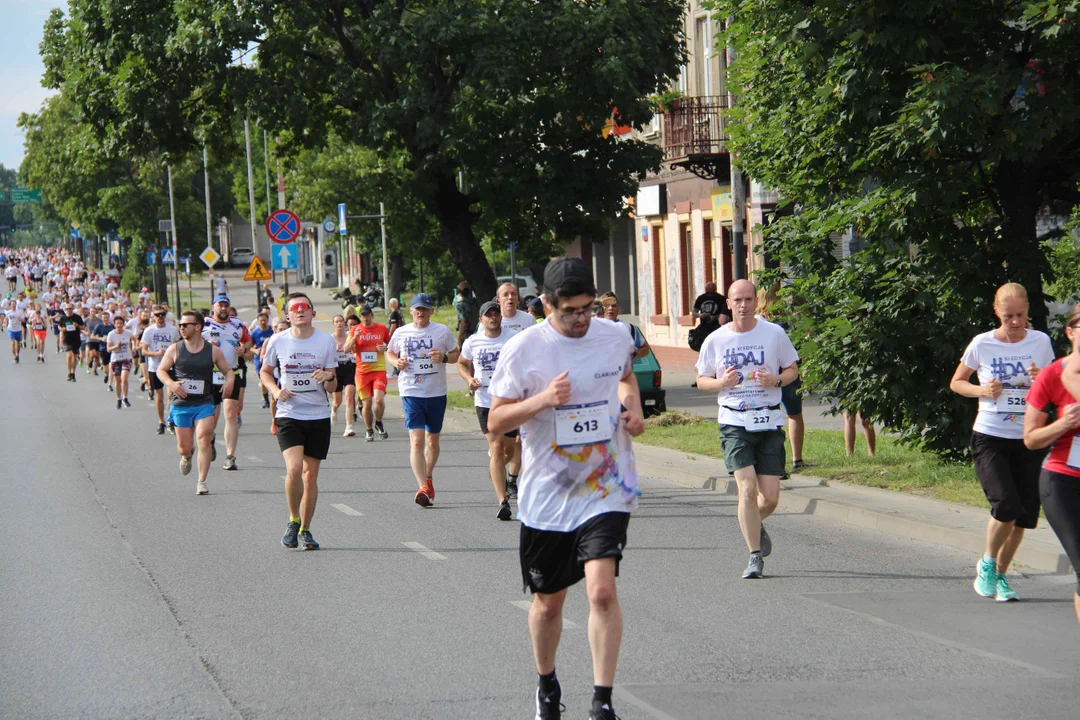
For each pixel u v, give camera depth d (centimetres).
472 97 4047
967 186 2061
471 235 4459
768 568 1614
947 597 1426
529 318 2139
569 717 1013
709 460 2564
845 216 2130
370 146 4081
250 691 1098
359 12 4147
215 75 4200
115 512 2183
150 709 1054
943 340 2127
